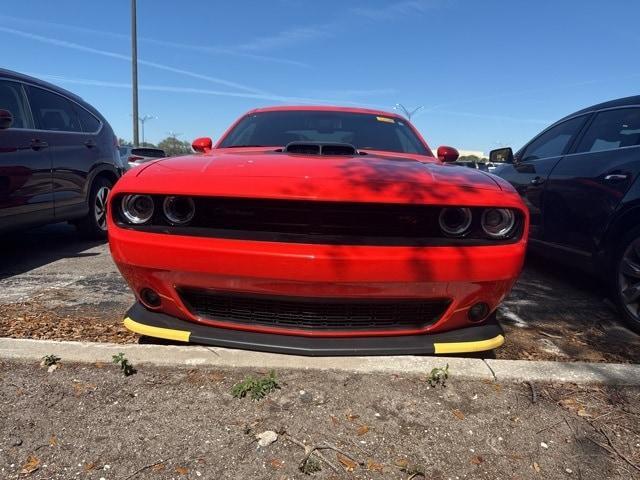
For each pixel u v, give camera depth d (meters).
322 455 1.80
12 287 3.77
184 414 2.00
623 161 3.33
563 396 2.22
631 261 3.11
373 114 3.94
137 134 18.34
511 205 2.21
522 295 3.93
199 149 3.45
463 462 1.79
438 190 2.19
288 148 2.91
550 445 1.89
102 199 5.76
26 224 4.39
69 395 2.11
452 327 2.32
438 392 2.21
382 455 1.81
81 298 3.52
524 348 2.86
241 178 2.21
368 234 2.18
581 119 4.20
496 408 2.11
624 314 3.16
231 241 2.15
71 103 5.38
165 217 2.26
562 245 3.89
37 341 2.51
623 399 2.22
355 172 2.29
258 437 1.88
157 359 2.35
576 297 3.91
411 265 2.11
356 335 2.26
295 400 2.11
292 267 2.09
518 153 5.22
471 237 2.23
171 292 2.26
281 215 2.17
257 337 2.26
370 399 2.13
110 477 1.67
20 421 1.94
